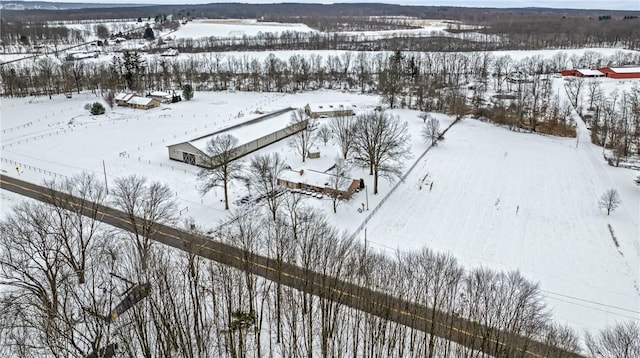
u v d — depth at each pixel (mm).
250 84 190125
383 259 55406
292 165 98188
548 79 186750
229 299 46000
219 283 52031
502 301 43625
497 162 104562
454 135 124688
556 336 43906
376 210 78750
